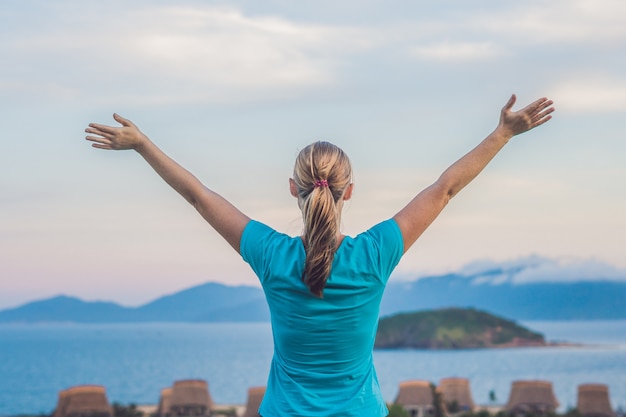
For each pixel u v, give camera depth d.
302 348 3.21
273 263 3.19
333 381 3.22
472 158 3.43
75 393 71.25
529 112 3.41
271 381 3.33
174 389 83.06
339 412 3.17
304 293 3.14
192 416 82.38
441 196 3.39
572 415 76.31
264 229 3.34
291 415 3.19
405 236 3.29
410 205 3.38
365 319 3.20
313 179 3.20
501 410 88.12
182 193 3.46
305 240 3.20
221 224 3.40
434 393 78.62
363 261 3.17
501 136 3.43
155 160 3.44
